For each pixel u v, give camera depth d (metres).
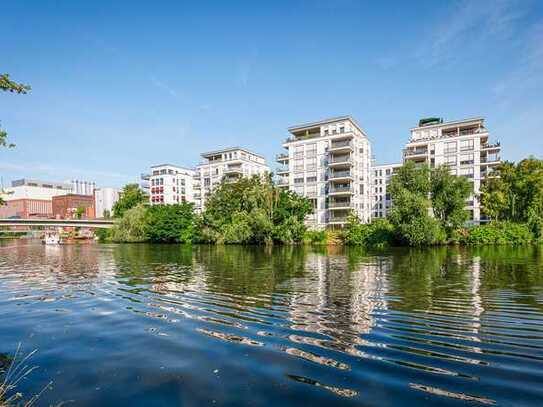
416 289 12.79
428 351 6.39
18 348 6.80
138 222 65.00
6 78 7.14
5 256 34.25
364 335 7.38
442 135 62.25
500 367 5.64
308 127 63.94
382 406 4.45
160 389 5.02
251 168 81.81
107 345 6.91
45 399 4.77
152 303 10.83
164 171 96.44
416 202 38.88
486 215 56.34
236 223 48.91
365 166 63.97
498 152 59.66
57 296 12.20
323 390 4.92
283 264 22.44
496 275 16.41
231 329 7.91
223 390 4.96
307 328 7.93
